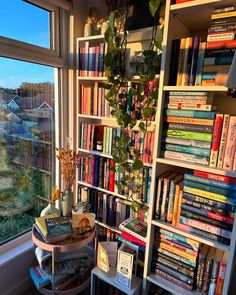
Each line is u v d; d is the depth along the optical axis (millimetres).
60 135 1907
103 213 1722
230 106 1241
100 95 1612
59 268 1502
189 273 1152
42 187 1890
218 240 1031
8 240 1664
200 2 928
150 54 1231
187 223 1109
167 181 1171
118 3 1428
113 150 1492
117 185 1536
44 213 1611
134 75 1393
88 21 1629
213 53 973
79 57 1673
